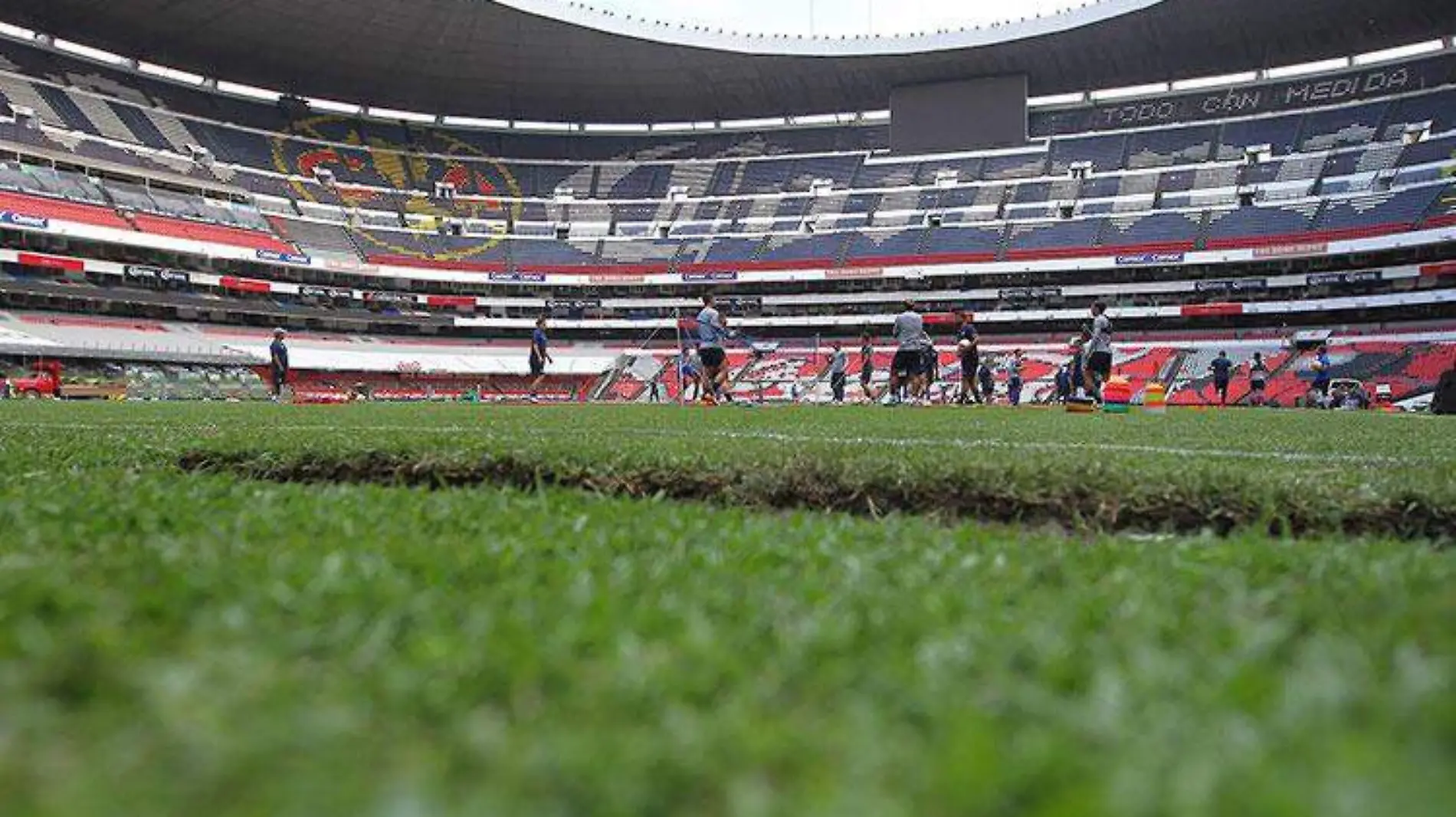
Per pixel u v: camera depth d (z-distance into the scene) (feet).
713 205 171.63
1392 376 119.24
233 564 4.82
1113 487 9.37
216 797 2.26
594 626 3.61
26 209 120.47
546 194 175.52
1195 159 152.35
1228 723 2.56
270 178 156.56
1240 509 8.87
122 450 13.64
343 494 8.63
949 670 3.10
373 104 174.91
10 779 2.40
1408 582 4.76
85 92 145.59
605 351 158.71
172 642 3.51
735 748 2.47
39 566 4.70
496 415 36.70
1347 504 8.66
